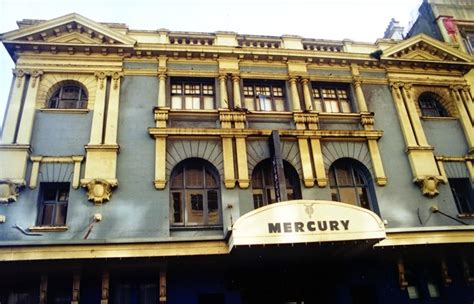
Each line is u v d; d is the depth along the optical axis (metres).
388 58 17.17
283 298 12.50
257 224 10.47
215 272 12.28
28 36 14.55
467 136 16.41
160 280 11.53
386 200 14.32
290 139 14.72
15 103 13.68
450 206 14.61
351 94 16.59
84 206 12.45
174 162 13.68
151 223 12.52
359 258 12.97
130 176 13.14
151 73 15.23
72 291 11.20
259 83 16.19
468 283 13.45
